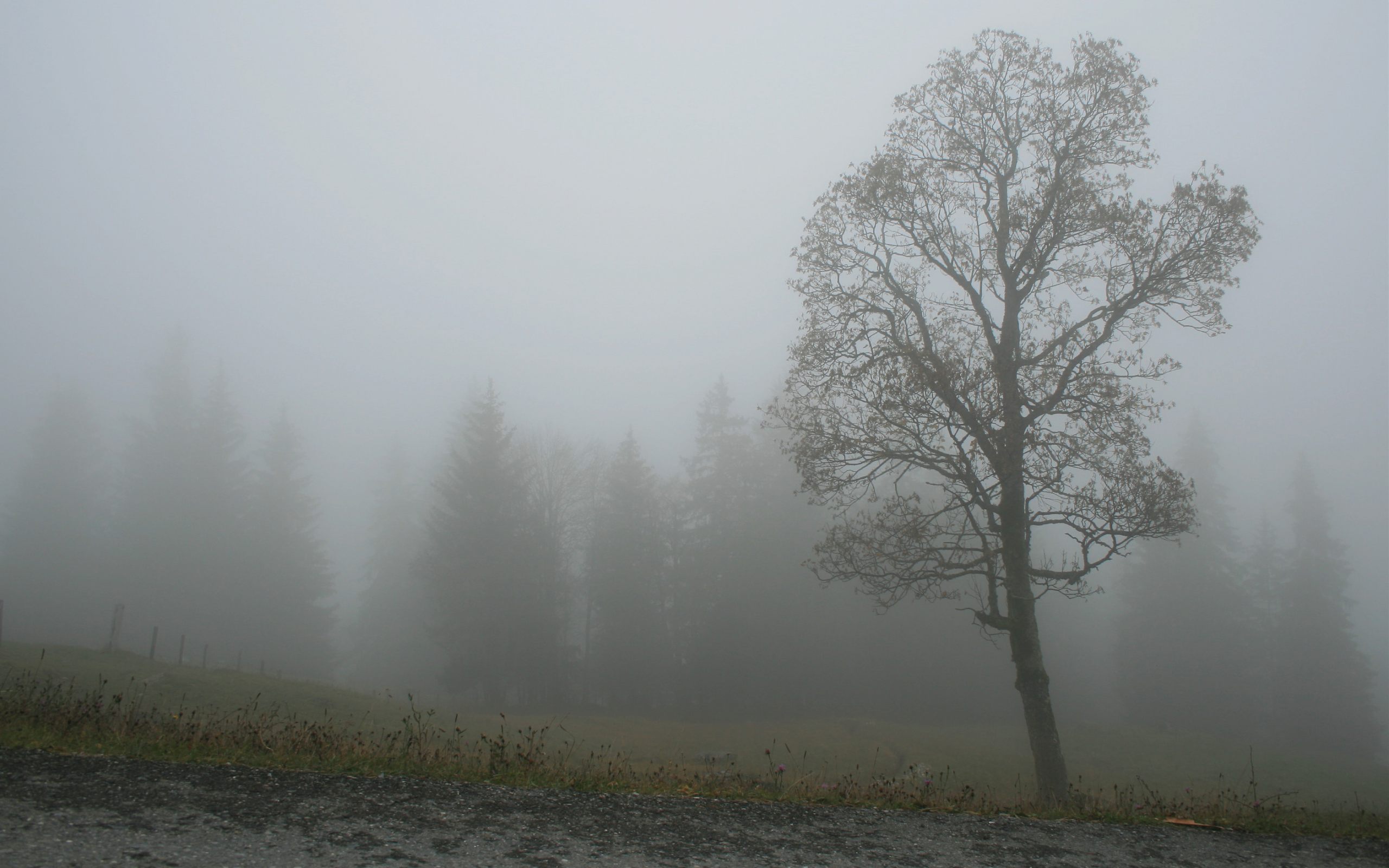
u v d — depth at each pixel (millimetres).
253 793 5000
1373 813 9312
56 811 4301
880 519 14203
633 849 4574
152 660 20391
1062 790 11867
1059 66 13875
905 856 4973
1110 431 13148
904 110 14742
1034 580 13672
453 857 4156
